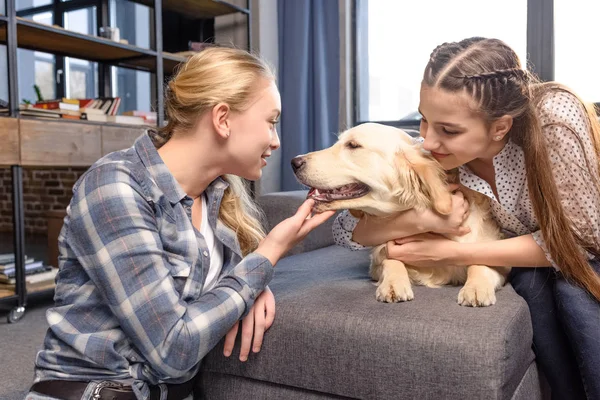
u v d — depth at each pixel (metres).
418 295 1.26
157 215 1.05
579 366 1.18
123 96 4.03
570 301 1.20
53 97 3.95
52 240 3.41
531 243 1.27
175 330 0.96
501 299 1.21
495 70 1.16
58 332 1.04
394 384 1.05
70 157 2.70
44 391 1.02
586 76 3.15
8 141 2.41
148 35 4.00
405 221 1.33
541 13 3.15
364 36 3.86
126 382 1.02
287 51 3.74
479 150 1.21
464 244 1.29
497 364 0.98
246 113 1.10
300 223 1.17
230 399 1.23
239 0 3.83
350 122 3.80
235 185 1.32
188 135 1.12
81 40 2.92
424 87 1.19
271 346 1.16
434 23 3.61
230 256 1.24
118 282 0.97
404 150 1.32
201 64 1.11
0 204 5.23
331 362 1.10
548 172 1.19
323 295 1.25
